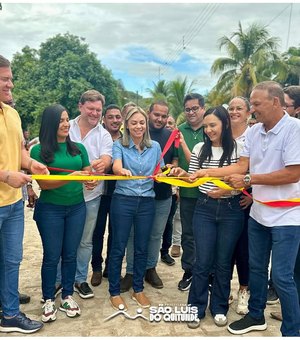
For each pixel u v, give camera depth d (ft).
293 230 8.64
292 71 69.92
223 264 10.11
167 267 14.51
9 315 9.55
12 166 9.13
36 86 78.74
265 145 8.90
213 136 9.95
